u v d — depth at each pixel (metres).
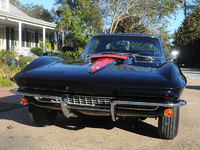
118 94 2.64
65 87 2.78
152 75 2.68
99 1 24.91
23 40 24.11
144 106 2.71
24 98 3.14
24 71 3.18
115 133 3.38
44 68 3.17
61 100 2.83
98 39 4.36
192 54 30.89
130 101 2.59
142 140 3.09
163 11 24.02
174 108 2.89
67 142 2.98
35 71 3.09
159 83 2.53
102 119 4.16
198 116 4.52
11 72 10.03
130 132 3.43
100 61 3.20
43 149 2.73
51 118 3.61
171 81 2.55
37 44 26.28
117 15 25.69
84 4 26.73
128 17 27.19
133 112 2.73
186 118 4.35
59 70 3.03
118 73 2.78
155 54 3.81
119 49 3.99
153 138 3.17
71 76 2.83
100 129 3.56
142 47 3.96
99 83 2.66
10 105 5.07
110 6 25.23
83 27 26.81
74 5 29.53
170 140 3.10
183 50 32.53
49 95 2.87
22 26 22.73
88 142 2.99
